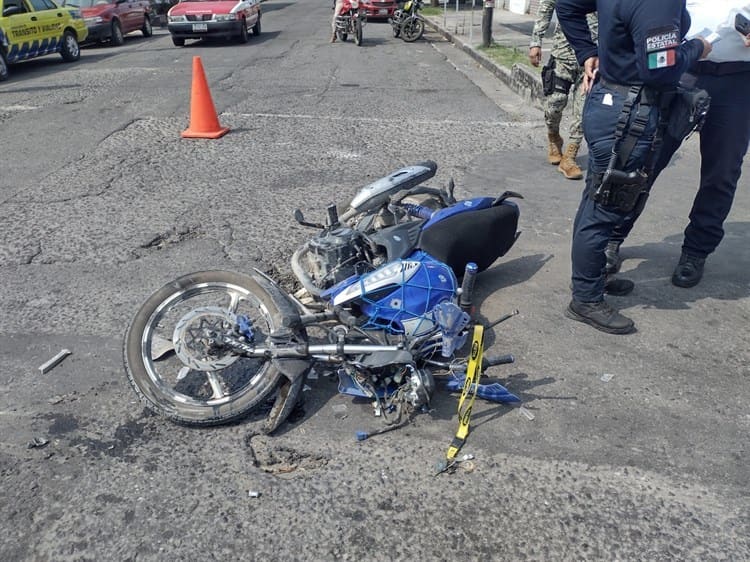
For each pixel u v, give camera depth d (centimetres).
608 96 344
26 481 286
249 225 548
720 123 400
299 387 315
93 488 283
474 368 308
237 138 806
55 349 382
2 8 1308
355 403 334
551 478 286
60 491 281
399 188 419
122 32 1888
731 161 406
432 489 281
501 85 1139
